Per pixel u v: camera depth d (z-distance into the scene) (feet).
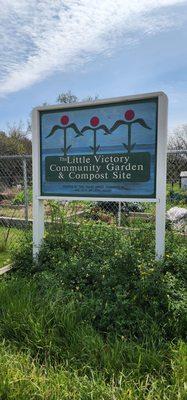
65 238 14.71
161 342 8.76
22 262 14.38
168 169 28.30
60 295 10.82
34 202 14.71
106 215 21.45
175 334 9.28
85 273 11.79
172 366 7.72
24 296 10.84
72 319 9.59
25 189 23.29
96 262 12.24
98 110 13.32
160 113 12.08
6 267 14.58
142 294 10.43
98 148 13.42
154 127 12.35
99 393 7.02
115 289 10.72
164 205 12.19
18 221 26.91
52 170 14.42
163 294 10.23
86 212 20.54
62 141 14.14
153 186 12.44
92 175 13.60
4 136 83.66
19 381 7.41
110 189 13.26
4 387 7.15
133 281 10.77
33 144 14.60
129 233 14.93
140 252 12.76
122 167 12.98
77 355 8.61
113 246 13.20
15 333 9.46
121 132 12.93
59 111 14.07
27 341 9.14
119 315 9.96
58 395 7.11
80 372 8.06
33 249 14.38
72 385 7.45
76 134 13.83
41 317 9.59
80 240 14.38
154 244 13.58
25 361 8.32
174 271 11.85
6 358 8.30
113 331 9.61
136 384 7.40
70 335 9.25
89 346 8.60
